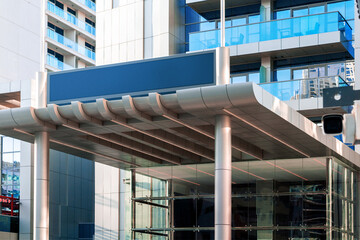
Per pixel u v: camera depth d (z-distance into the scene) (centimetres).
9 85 2702
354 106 1024
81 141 2589
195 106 2009
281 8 3606
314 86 3278
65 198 4841
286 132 2305
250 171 2803
